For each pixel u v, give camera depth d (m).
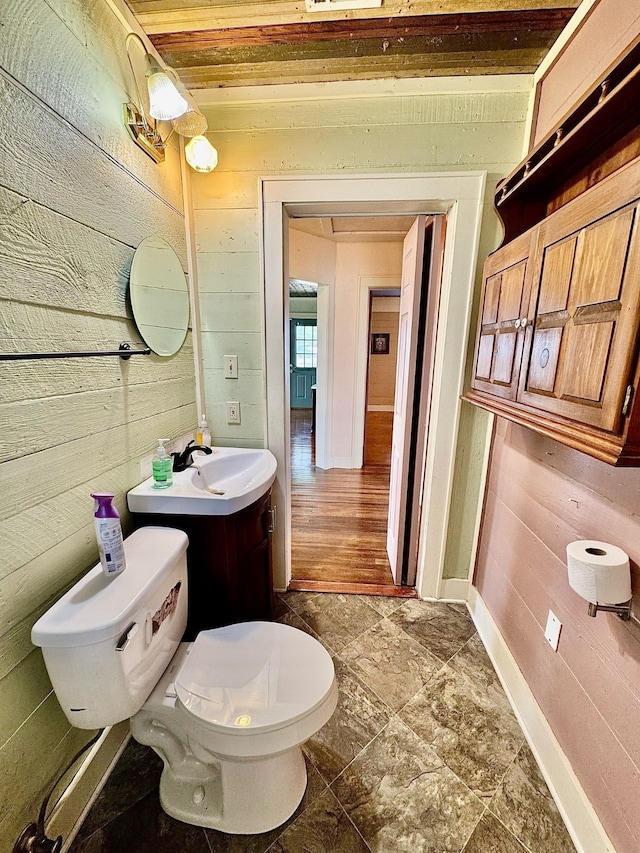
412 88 1.52
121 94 1.18
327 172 1.62
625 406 0.67
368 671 1.57
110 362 1.15
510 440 1.57
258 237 1.71
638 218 0.64
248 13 1.21
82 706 0.84
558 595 1.19
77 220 0.99
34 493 0.87
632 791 0.85
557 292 0.89
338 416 4.15
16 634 0.83
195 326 1.79
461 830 1.05
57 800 0.97
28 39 0.81
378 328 7.36
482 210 1.60
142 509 1.27
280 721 0.90
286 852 1.00
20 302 0.82
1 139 0.76
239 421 1.91
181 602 1.16
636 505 0.87
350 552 2.51
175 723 1.02
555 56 1.34
